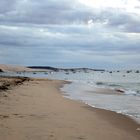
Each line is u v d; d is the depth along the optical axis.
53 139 10.02
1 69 182.25
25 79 64.31
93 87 46.28
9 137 9.97
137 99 26.88
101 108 19.78
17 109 16.28
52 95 28.14
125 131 12.33
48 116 14.65
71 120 13.98
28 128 11.50
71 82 65.25
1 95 22.80
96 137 10.78
